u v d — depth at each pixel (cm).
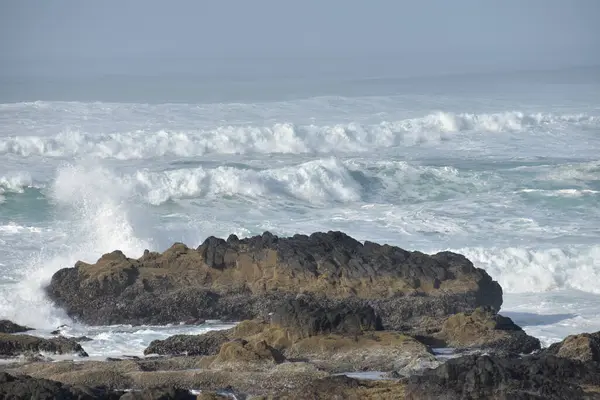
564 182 14425
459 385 5934
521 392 5800
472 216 12675
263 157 16588
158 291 8738
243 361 6881
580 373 6144
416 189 14288
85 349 7694
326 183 14062
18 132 17488
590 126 19238
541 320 8756
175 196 13562
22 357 7375
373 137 17712
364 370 6906
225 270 8919
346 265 8781
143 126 18400
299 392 6125
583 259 10531
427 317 8319
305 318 7381
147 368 6894
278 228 11988
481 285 8769
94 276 8819
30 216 12412
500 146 17400
